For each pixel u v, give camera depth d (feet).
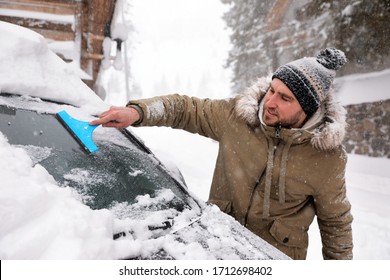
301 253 5.45
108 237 2.83
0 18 15.30
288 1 32.50
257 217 5.15
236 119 5.29
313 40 31.96
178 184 4.43
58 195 2.92
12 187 2.70
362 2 24.73
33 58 4.86
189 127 5.51
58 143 3.92
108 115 4.32
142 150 4.83
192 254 3.12
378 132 26.02
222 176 5.51
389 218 14.42
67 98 4.87
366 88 27.50
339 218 5.29
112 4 14.49
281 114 4.71
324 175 4.93
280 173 4.91
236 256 3.35
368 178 22.43
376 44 25.67
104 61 18.76
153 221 3.42
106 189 3.61
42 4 15.67
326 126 4.64
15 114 3.99
